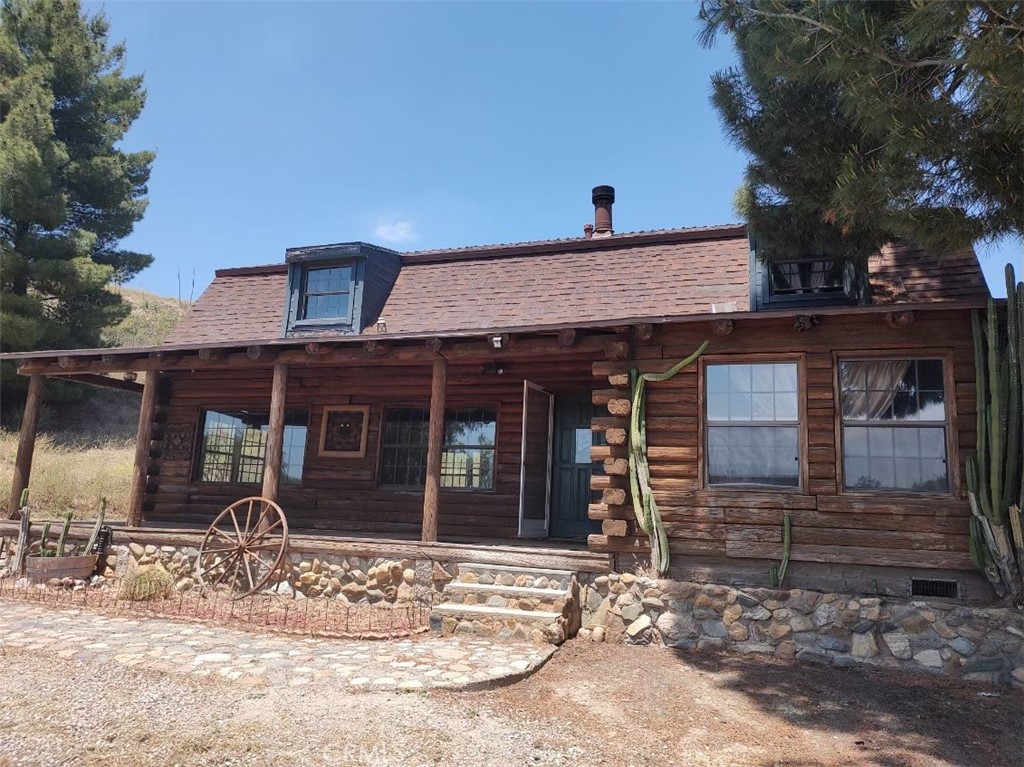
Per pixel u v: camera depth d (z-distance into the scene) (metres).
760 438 7.85
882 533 7.19
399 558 8.77
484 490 10.99
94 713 4.68
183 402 12.91
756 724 5.16
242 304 13.38
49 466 17.56
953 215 5.41
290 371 12.30
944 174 5.48
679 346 8.18
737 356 7.99
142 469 10.48
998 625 6.52
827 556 7.29
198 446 12.73
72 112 25.56
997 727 5.23
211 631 7.04
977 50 4.43
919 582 7.11
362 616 8.06
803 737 4.92
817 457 7.53
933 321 7.41
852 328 7.64
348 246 11.95
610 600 7.77
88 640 6.43
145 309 38.06
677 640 7.39
